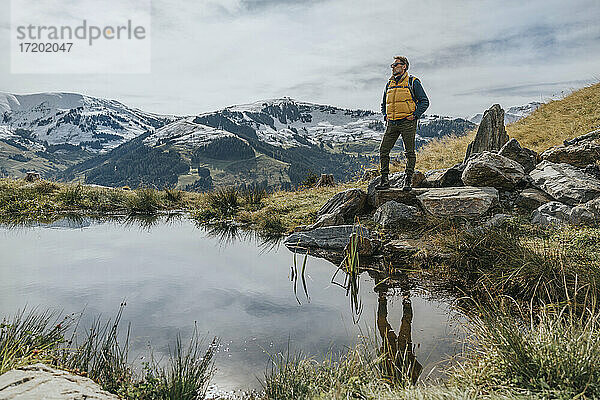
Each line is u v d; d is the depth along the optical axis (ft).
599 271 14.90
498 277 16.92
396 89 27.07
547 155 30.09
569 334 9.20
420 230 25.59
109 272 21.48
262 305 16.65
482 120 37.11
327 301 17.08
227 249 27.58
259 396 10.08
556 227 20.93
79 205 47.67
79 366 10.33
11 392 5.84
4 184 52.29
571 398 7.21
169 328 14.26
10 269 21.88
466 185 29.01
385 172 29.73
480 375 9.29
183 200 52.85
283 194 49.80
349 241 25.36
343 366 10.44
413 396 7.75
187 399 9.70
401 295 17.60
